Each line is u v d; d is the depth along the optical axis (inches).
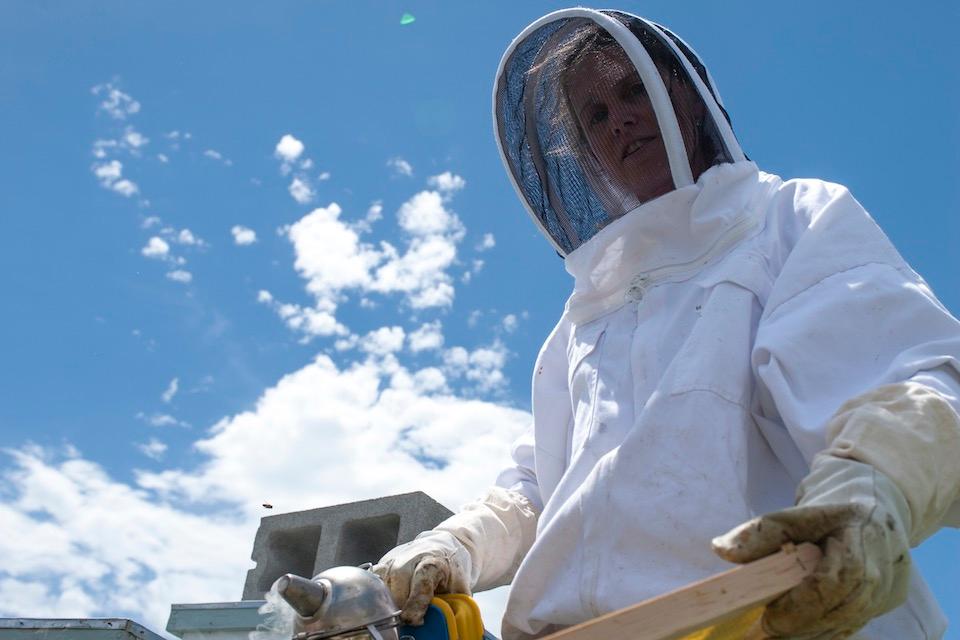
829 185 83.3
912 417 60.4
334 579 64.6
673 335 78.8
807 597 49.3
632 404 78.9
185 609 108.6
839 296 73.0
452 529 83.0
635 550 69.5
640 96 92.2
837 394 69.2
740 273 78.4
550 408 90.7
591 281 87.0
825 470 57.7
